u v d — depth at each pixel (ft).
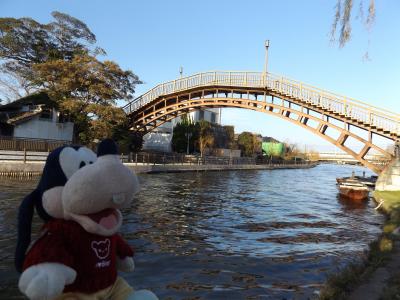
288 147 397.80
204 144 237.45
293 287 28.63
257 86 135.23
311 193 110.42
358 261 31.48
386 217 66.13
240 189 107.45
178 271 31.09
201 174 159.43
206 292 26.78
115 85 137.80
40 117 128.67
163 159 166.71
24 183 81.76
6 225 42.57
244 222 56.70
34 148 109.81
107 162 9.56
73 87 130.62
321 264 35.58
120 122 136.26
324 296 21.61
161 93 157.48
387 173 101.14
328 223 60.39
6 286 25.00
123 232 44.45
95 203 9.32
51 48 148.77
